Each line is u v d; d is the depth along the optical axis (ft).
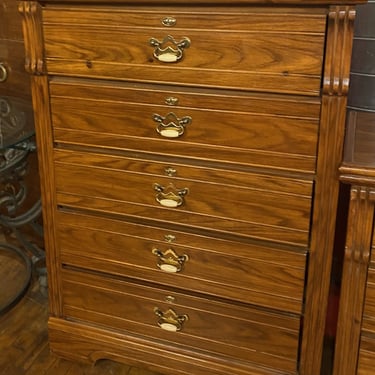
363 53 4.77
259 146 3.94
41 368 5.29
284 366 4.57
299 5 3.50
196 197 4.28
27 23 4.22
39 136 4.59
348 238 3.86
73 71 4.25
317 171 3.85
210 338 4.75
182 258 4.53
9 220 6.33
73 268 5.03
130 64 4.05
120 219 4.63
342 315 4.10
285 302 4.34
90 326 5.19
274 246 4.21
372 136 4.23
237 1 3.59
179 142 4.15
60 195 4.74
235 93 3.87
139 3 3.86
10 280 6.65
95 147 4.43
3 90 6.42
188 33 3.81
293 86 3.69
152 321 4.91
